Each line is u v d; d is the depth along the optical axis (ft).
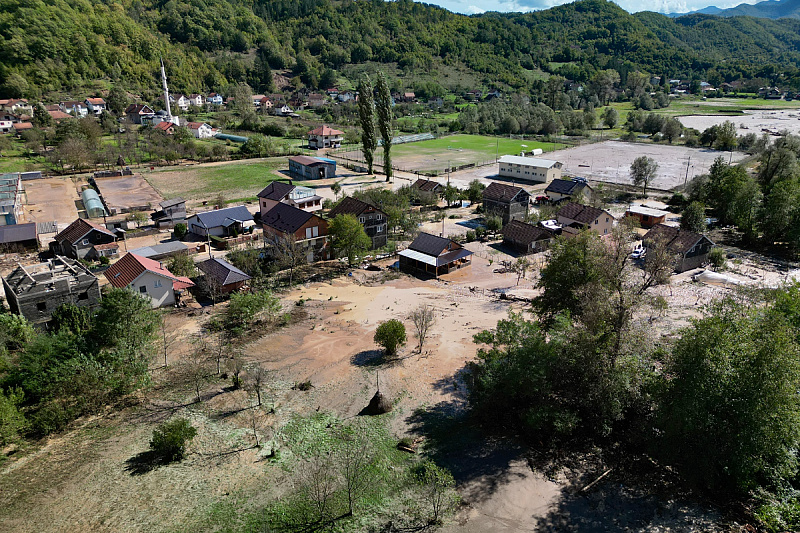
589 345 107.76
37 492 93.35
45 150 451.53
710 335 93.09
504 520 89.51
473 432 113.70
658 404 100.68
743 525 87.76
